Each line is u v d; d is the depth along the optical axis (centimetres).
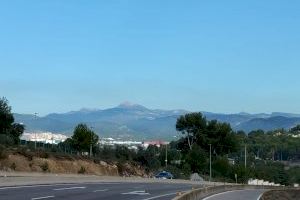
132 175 9862
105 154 10931
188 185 5672
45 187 3688
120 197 3147
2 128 8788
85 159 8744
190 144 15338
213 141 15138
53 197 2817
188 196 2858
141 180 6531
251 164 18300
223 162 14288
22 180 3956
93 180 5316
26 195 2856
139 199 3041
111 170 9206
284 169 18812
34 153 7400
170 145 18625
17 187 3503
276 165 19862
